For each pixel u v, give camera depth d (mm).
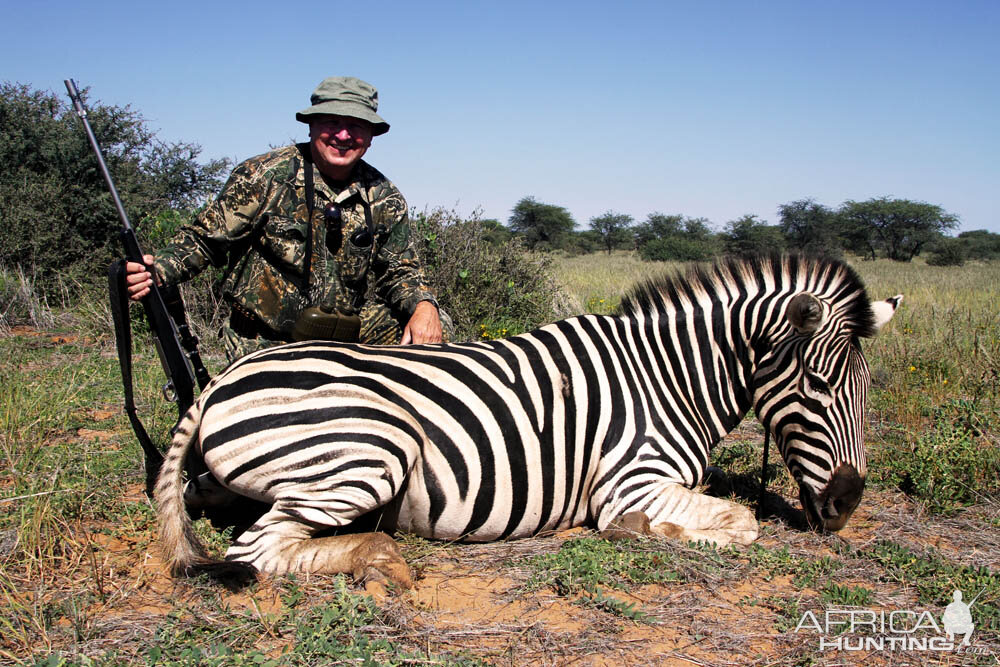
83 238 10867
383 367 3047
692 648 2510
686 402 3535
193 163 14680
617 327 3574
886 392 6137
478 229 9148
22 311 8820
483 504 3109
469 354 3254
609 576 2922
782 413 3490
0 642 2365
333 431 2830
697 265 3750
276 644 2387
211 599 2637
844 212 50375
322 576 2785
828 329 3344
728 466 4473
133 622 2496
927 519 3719
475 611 2684
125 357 3129
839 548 3307
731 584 2951
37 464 3889
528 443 3178
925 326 8898
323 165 3725
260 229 3729
